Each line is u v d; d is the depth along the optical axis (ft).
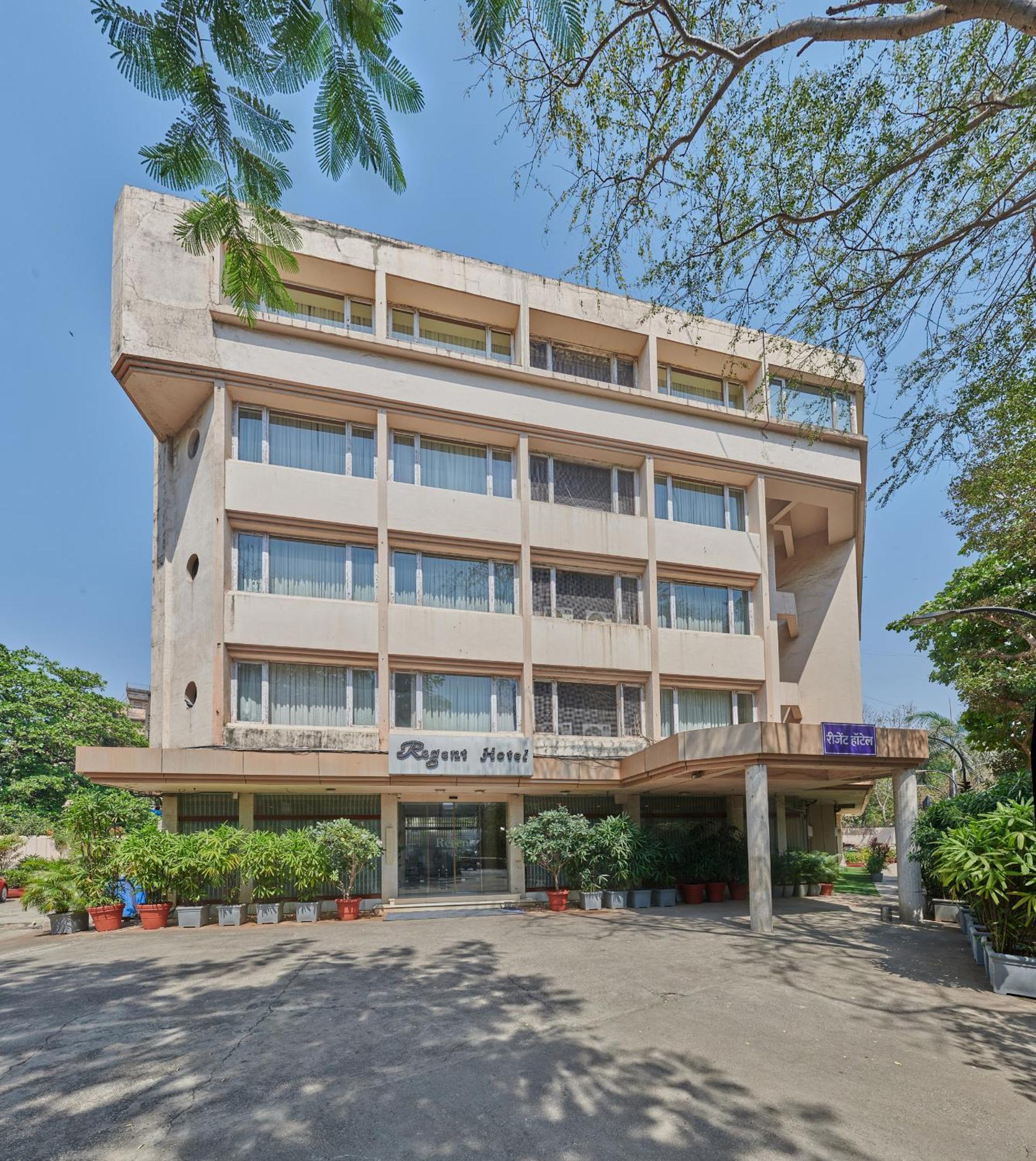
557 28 10.61
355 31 10.11
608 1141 15.96
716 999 27.53
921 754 48.26
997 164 24.12
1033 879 27.89
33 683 108.99
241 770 49.39
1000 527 49.11
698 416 69.21
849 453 74.84
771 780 56.03
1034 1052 21.94
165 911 47.88
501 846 61.46
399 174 11.85
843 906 56.59
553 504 63.87
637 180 23.66
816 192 26.30
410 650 57.06
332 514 56.44
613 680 64.18
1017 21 14.80
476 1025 24.16
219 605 52.19
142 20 9.43
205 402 56.08
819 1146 15.83
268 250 13.64
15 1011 26.45
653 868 56.54
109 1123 16.93
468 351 65.00
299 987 29.40
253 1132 16.39
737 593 71.15
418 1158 15.23
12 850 79.61
